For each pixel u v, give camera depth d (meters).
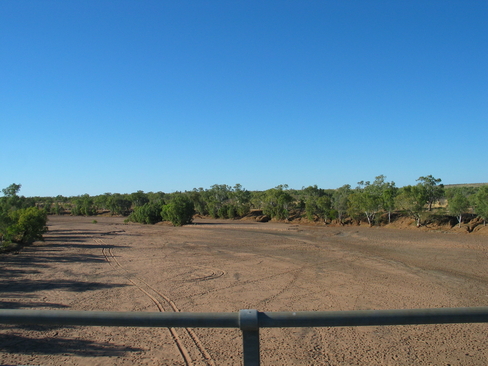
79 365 7.37
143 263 24.20
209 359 7.80
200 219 88.19
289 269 21.50
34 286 16.34
